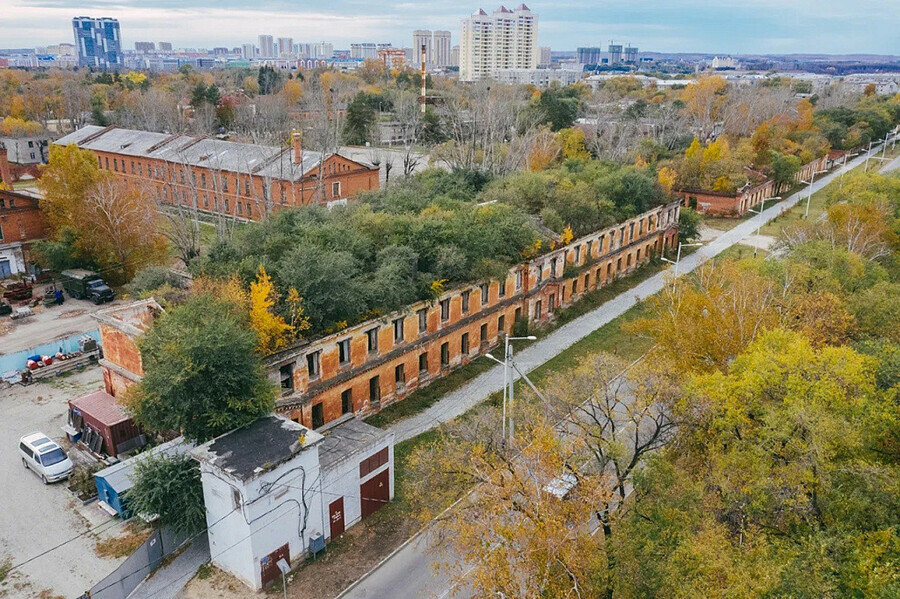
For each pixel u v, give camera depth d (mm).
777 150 110750
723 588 18766
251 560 25984
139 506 27109
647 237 70500
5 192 59594
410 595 26453
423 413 40406
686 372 31766
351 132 121625
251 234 42875
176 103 143500
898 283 48500
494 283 47344
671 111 129125
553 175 68125
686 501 22969
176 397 27719
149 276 43094
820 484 23156
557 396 29266
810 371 26500
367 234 43594
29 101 146500
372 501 31453
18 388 42281
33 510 30875
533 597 19781
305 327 34469
